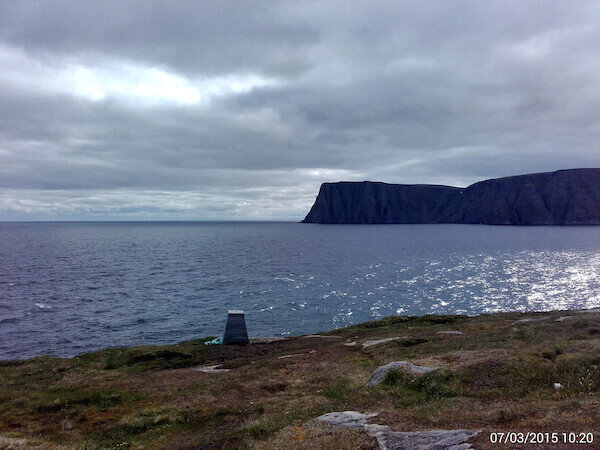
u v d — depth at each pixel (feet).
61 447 55.06
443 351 90.33
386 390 61.77
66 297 272.72
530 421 39.99
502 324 131.85
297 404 65.82
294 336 173.88
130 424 65.00
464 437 37.04
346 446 40.45
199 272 392.27
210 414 68.13
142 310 239.09
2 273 370.53
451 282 329.93
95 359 130.00
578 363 58.44
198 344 151.94
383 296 276.62
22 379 102.63
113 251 615.98
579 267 406.82
